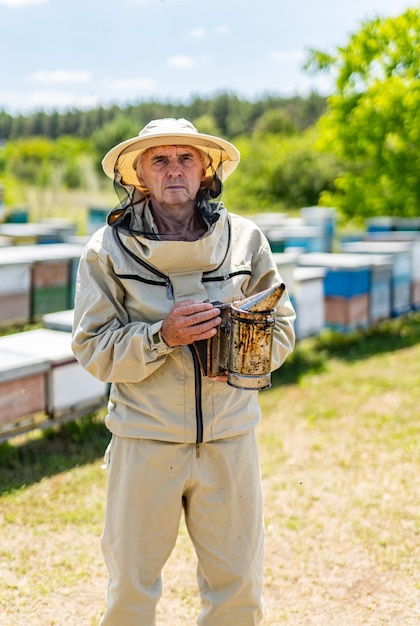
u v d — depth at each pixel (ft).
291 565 10.21
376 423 15.97
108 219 6.68
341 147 32.09
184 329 6.12
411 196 33.06
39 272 21.44
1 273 20.20
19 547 10.62
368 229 37.88
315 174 79.51
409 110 27.78
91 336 6.63
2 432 13.20
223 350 6.42
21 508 11.88
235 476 6.84
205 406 6.66
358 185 34.81
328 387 18.92
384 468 13.56
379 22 27.66
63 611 9.06
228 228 7.00
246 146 86.99
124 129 108.88
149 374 6.48
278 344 7.00
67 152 114.32
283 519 11.56
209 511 6.88
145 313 6.64
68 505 12.04
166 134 6.44
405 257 25.79
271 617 8.98
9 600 9.25
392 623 8.82
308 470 13.53
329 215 41.42
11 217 48.03
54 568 10.05
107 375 6.59
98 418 16.16
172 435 6.62
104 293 6.65
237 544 6.95
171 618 8.98
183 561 10.34
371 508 11.90
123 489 6.75
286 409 17.15
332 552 10.54
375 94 28.48
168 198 6.68
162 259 6.52
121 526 6.76
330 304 22.67
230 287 6.80
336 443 14.89
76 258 22.49
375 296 23.90
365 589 9.59
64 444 14.92
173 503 6.73
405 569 10.03
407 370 20.54
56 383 13.93
